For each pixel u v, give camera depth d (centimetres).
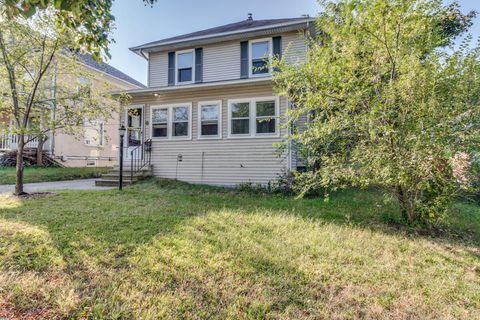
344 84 448
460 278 284
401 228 452
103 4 309
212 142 962
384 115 414
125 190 780
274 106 899
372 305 231
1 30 603
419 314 221
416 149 391
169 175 1005
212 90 966
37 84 665
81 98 716
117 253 305
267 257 309
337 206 613
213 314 210
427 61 426
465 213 572
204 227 409
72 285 240
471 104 387
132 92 1000
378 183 459
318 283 262
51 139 1456
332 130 462
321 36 660
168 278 257
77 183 1027
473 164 410
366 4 406
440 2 424
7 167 1265
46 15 586
